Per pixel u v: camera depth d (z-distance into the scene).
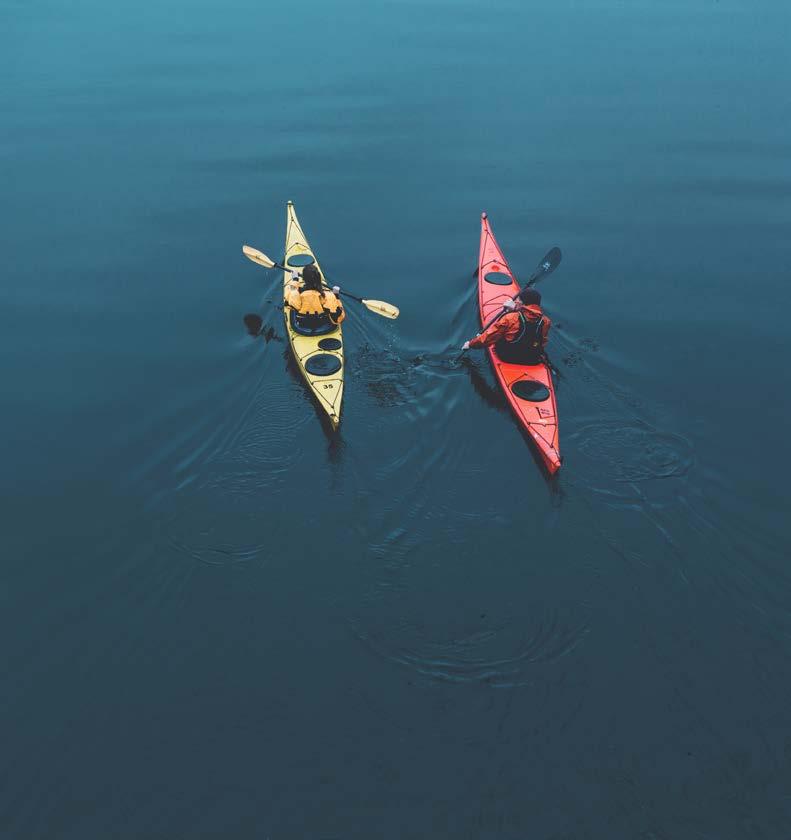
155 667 6.29
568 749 5.64
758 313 11.13
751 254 12.68
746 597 6.80
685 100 18.81
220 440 8.71
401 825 5.24
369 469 8.22
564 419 8.93
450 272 12.26
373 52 22.28
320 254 12.76
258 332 10.73
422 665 6.24
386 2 27.56
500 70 20.80
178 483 8.13
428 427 8.84
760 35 23.44
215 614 6.70
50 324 11.04
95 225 13.59
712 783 5.43
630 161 15.91
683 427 8.80
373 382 9.59
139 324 11.01
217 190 14.86
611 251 12.84
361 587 6.90
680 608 6.70
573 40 23.25
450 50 22.45
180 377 9.88
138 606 6.81
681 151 16.28
